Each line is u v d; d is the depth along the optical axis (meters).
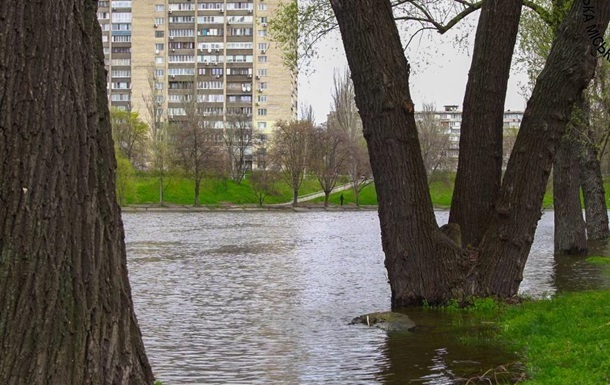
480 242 12.91
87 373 4.30
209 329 11.97
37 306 4.18
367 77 12.21
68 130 4.41
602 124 24.70
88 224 4.44
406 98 12.26
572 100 12.16
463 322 11.39
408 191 12.46
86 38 4.60
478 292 12.59
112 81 124.00
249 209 86.31
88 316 4.35
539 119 12.24
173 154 86.31
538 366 8.03
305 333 11.38
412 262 12.61
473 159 13.19
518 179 12.45
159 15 122.81
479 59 13.12
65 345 4.23
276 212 82.38
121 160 78.31
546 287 16.61
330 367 8.88
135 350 4.67
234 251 30.05
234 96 123.31
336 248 31.95
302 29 18.53
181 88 111.56
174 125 96.19
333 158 89.38
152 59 123.00
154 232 44.00
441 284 12.58
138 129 94.12
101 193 4.58
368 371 8.57
